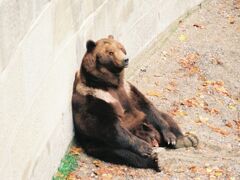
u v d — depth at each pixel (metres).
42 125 10.75
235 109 15.84
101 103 12.41
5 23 8.57
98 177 11.95
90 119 12.46
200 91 16.36
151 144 13.11
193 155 12.86
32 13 9.92
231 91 16.73
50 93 11.20
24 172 9.73
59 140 11.94
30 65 9.90
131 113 13.12
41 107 10.65
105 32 15.03
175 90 16.19
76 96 12.69
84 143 12.75
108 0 15.03
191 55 18.30
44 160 10.96
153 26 18.25
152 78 16.73
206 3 22.25
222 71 17.59
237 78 17.39
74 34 12.75
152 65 17.52
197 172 12.03
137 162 12.27
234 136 14.49
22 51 9.45
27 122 9.81
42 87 10.66
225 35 20.08
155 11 18.30
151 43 18.20
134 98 13.44
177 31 19.95
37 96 10.37
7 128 8.76
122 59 12.40
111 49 12.48
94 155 12.56
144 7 17.48
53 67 11.34
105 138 12.35
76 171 12.08
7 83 8.71
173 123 13.56
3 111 8.55
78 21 13.01
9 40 8.77
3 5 8.46
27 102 9.77
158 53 18.28
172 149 13.26
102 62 12.47
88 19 13.71
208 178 11.84
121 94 12.94
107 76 12.59
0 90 8.38
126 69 16.39
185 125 14.47
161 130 13.30
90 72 12.54
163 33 19.12
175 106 15.34
